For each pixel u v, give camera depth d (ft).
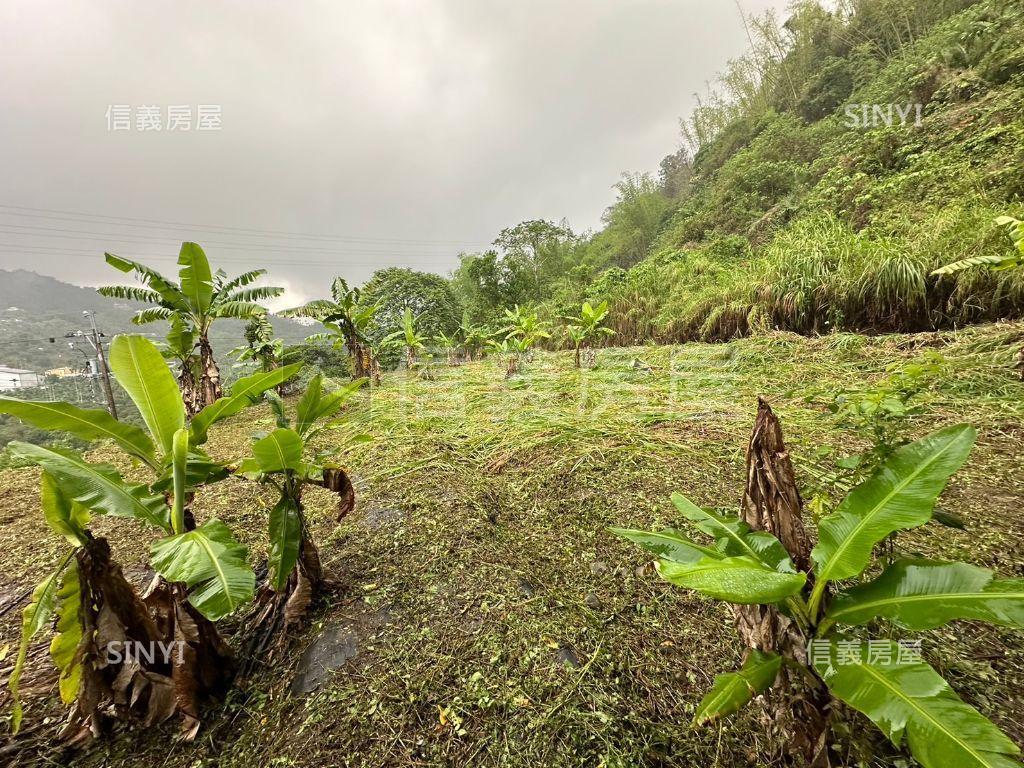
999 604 2.84
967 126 28.30
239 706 5.23
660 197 102.22
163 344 24.40
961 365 12.93
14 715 4.63
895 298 19.75
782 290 24.57
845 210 32.30
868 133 36.17
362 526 9.14
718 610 6.18
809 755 3.51
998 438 9.84
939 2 47.65
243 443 19.12
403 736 4.60
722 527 4.29
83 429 5.48
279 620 6.43
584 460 11.74
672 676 5.14
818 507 6.82
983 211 19.07
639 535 4.42
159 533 10.36
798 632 3.61
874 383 13.84
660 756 4.23
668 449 12.05
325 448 14.23
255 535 9.56
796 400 14.39
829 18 64.75
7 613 7.61
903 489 3.65
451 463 12.45
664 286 40.19
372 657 5.61
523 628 5.93
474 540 8.26
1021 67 28.84
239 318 26.91
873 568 6.35
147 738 4.90
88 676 4.79
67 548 9.98
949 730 2.51
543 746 4.39
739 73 82.02
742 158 60.75
